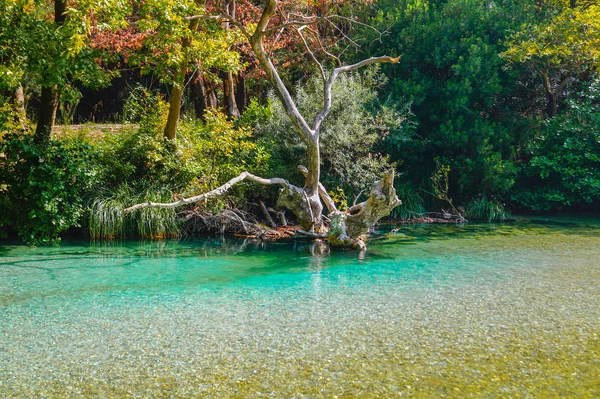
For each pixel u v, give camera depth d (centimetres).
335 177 1432
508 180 1566
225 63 1166
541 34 1506
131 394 418
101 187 1181
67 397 413
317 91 1424
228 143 1299
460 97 1550
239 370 461
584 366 470
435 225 1427
